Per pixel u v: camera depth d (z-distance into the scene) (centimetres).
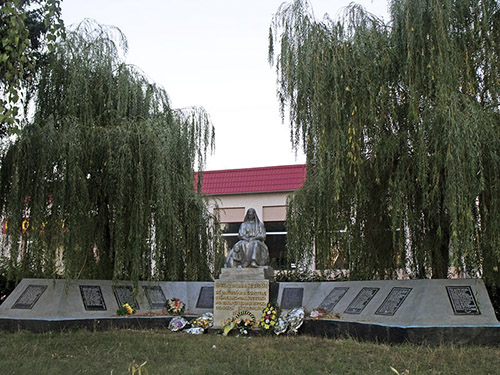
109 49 1487
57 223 1242
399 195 1123
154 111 1577
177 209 1563
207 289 1541
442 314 1040
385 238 1302
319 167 1158
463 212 1006
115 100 1467
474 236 1073
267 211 2506
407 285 1159
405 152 1160
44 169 1229
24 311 1292
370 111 1145
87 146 1332
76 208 1266
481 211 1102
